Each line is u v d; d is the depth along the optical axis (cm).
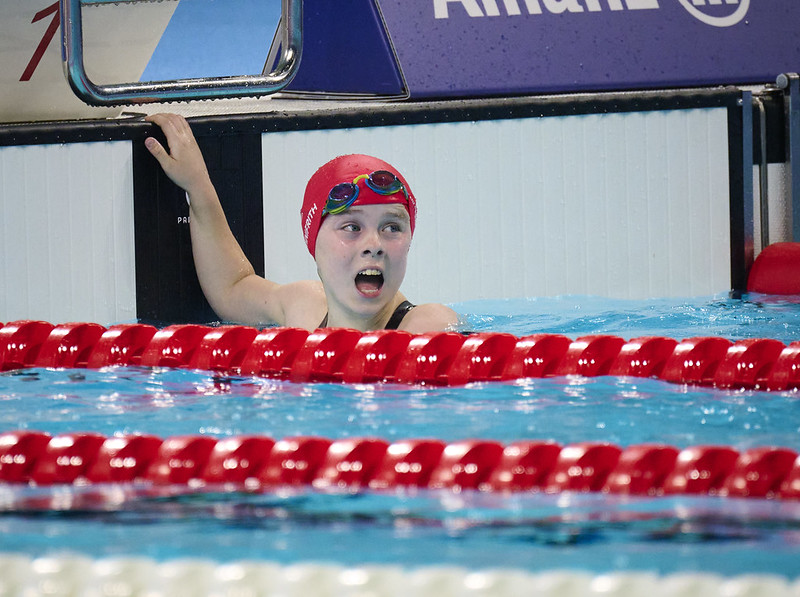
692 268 1442
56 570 501
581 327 1209
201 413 841
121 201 1404
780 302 1361
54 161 1413
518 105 1412
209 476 667
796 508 580
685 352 959
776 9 1867
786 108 1523
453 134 1413
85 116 1753
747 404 846
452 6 1880
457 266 1431
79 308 1428
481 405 856
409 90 1845
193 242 1348
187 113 1791
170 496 627
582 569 480
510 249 1430
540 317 1280
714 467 634
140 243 1402
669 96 1416
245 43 1800
